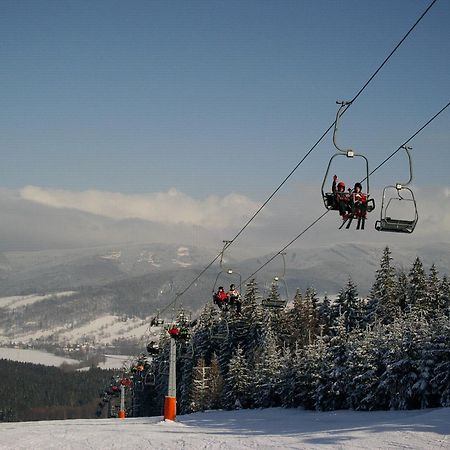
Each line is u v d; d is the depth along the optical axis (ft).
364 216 61.46
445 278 262.06
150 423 125.49
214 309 340.59
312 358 205.57
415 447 57.00
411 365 164.45
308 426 92.73
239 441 65.98
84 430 90.17
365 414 155.53
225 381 268.00
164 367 350.23
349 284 295.48
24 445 69.10
